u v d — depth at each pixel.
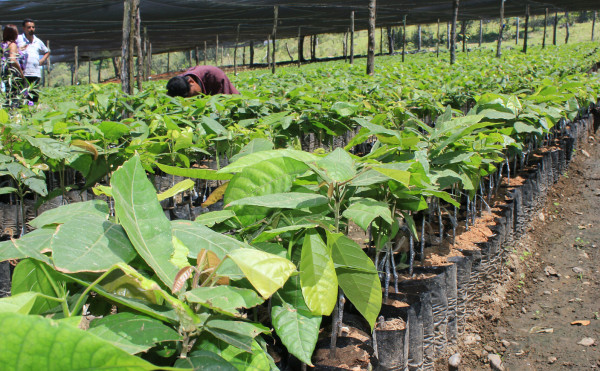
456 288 3.04
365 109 5.21
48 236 1.28
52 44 31.02
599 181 6.75
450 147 3.00
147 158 3.24
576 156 7.76
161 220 1.32
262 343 1.41
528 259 4.59
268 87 8.14
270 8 24.42
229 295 1.13
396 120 3.97
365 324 2.27
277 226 1.85
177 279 1.10
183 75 6.02
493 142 3.36
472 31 63.25
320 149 2.28
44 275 1.22
